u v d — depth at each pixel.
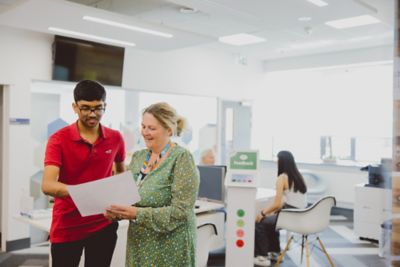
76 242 2.18
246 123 8.77
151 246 1.89
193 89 7.50
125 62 6.35
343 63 7.76
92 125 2.07
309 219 3.91
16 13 3.94
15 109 5.00
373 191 5.39
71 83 5.55
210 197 4.33
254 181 3.45
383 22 5.28
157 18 5.51
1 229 5.15
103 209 1.82
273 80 9.15
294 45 7.42
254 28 5.41
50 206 4.87
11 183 4.99
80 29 4.61
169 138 1.99
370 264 4.50
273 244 4.71
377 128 7.66
